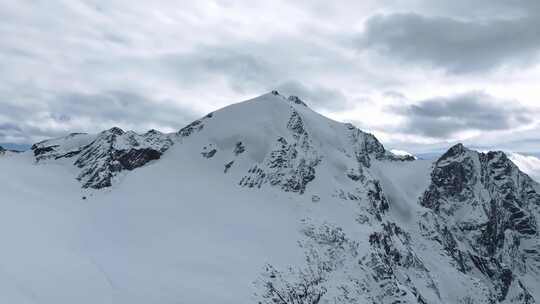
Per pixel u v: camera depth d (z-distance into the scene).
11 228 116.25
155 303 100.75
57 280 99.25
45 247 111.31
